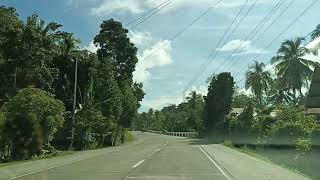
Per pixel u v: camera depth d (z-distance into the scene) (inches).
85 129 1914.4
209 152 1481.3
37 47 1676.9
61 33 2119.8
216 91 3100.4
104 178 709.3
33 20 1683.1
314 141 917.8
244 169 872.9
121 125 2603.3
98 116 1966.0
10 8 1675.7
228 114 2945.4
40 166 941.2
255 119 1860.2
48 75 1743.4
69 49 2162.9
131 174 772.0
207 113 3161.9
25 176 740.0
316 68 1780.3
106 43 2945.4
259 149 1446.9
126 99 2667.3
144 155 1326.3
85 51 2171.5
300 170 906.1
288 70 2320.4
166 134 4827.8
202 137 3304.6
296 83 2317.9
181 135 4158.5
